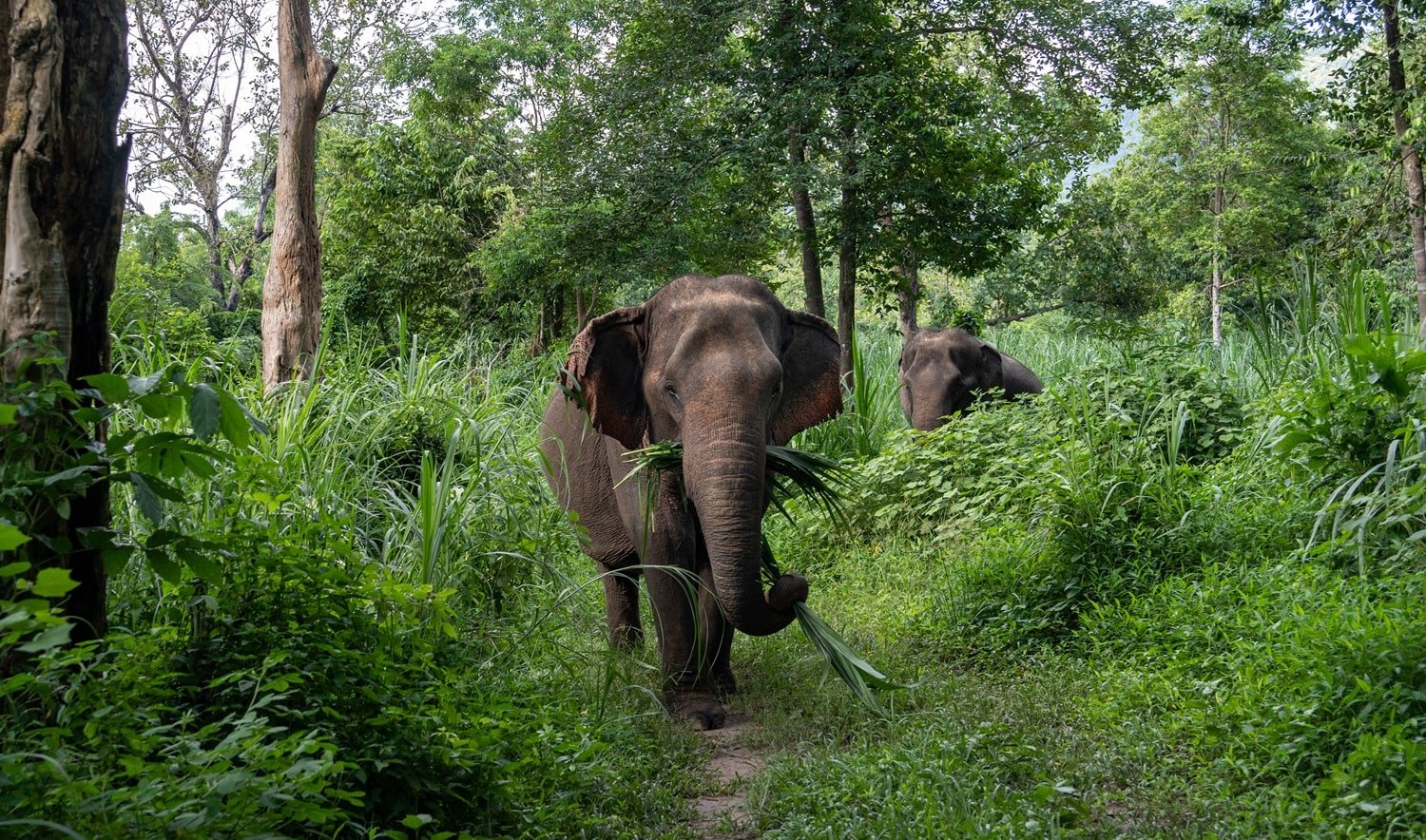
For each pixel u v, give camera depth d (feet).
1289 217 96.37
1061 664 20.08
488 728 14.07
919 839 12.76
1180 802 13.64
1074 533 23.21
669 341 19.65
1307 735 13.99
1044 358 60.75
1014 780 14.89
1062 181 71.46
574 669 19.45
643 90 53.72
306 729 12.07
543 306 72.84
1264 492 23.68
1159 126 105.40
